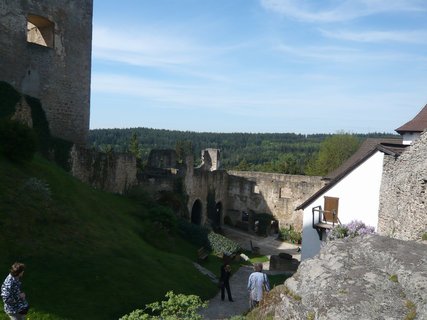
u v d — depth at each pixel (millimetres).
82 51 24781
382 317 5965
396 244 7859
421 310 5918
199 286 14859
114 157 24375
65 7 23656
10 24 20953
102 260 13242
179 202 28109
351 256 7812
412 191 11445
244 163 76562
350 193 19234
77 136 24828
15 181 14414
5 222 12305
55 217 14086
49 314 9539
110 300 11164
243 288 16469
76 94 24578
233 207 39500
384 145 18359
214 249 22812
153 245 18375
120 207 21406
